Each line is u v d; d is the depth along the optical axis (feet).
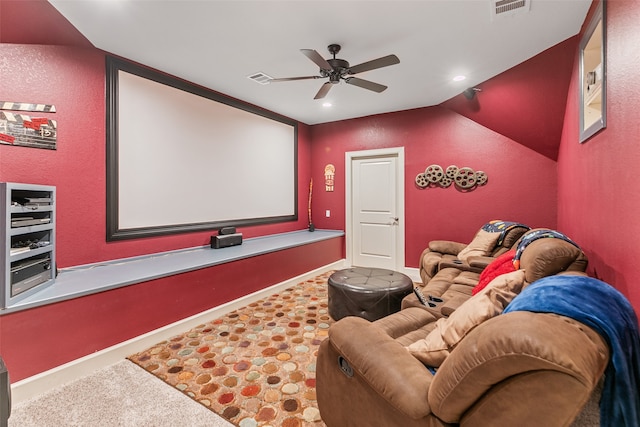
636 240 4.62
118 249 9.51
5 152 7.24
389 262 16.15
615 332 2.75
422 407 3.32
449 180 14.11
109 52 9.20
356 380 4.21
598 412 3.17
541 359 2.31
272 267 12.39
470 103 12.69
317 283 13.94
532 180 12.44
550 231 7.18
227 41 8.62
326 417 4.79
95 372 6.93
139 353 7.77
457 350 3.02
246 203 14.19
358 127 16.65
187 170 11.56
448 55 9.40
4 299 5.78
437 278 9.70
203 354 7.72
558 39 8.49
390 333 5.96
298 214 17.56
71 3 6.84
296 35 8.28
